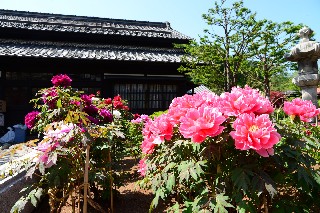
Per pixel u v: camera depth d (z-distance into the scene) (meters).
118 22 16.66
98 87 11.32
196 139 1.34
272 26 9.69
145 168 1.99
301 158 1.42
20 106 10.41
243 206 1.26
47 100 3.23
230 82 11.53
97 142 2.64
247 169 1.33
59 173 1.81
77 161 1.88
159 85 11.75
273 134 1.27
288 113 1.78
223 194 1.39
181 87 11.87
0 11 14.80
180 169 1.45
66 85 3.46
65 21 15.10
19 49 10.30
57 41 12.77
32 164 1.69
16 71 10.36
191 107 1.62
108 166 2.70
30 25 12.77
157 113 6.68
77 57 9.75
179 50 13.53
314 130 2.00
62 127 1.75
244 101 1.42
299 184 1.42
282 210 1.39
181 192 1.89
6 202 2.28
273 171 1.49
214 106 1.58
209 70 11.55
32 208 2.81
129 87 11.50
